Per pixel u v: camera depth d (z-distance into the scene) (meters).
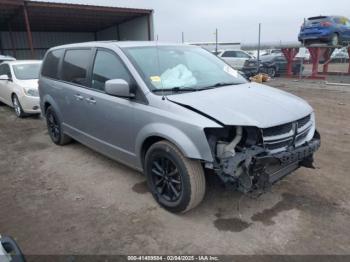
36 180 4.35
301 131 3.33
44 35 28.75
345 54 19.44
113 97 3.87
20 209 3.61
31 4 17.11
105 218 3.37
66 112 5.05
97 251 2.87
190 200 3.14
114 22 24.81
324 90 12.54
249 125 2.90
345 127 6.72
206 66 4.24
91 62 4.36
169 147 3.15
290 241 2.93
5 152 5.54
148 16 21.34
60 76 5.18
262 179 2.99
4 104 10.41
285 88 13.33
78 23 24.88
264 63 17.30
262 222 3.22
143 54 3.90
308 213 3.36
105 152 4.34
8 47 26.92
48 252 2.88
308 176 4.23
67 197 3.84
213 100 3.27
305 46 16.28
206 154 2.91
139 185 4.08
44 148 5.66
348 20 17.41
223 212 3.41
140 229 3.16
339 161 4.75
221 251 2.82
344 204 3.53
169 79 3.66
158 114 3.25
